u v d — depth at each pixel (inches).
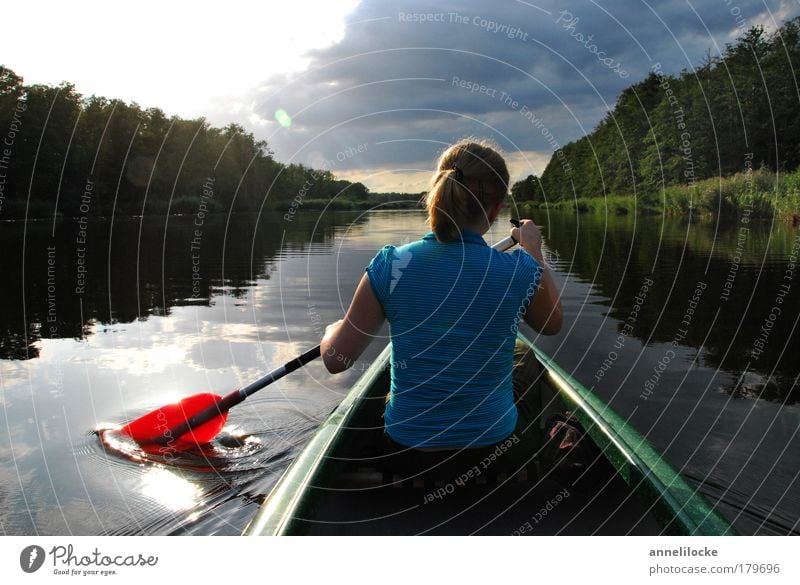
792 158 970.7
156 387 149.3
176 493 100.0
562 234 615.2
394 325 63.6
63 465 109.4
